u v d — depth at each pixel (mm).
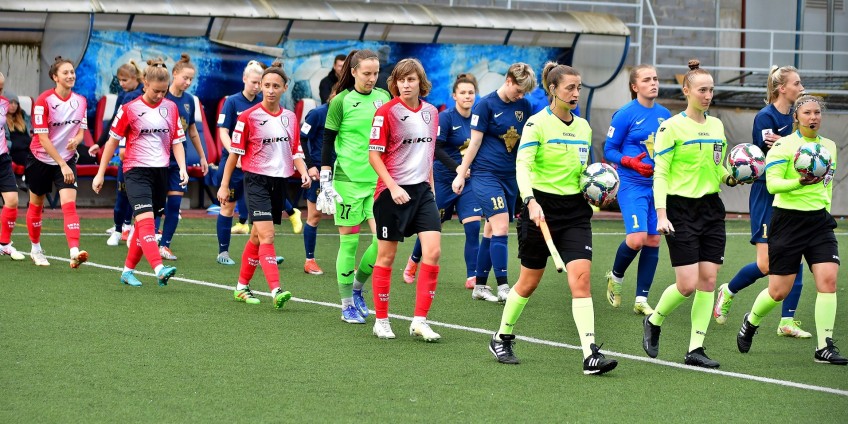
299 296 10992
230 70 20625
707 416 6496
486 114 10734
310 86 21156
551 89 7691
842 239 18500
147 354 7988
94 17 19594
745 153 8234
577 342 8898
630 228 10125
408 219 8648
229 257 13719
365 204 9422
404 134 8508
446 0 24969
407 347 8484
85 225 17234
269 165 10273
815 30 28344
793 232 8250
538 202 7660
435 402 6723
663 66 24625
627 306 11031
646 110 10133
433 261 8695
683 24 27078
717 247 8070
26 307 9852
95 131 19844
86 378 7203
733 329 9758
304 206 21625
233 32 20516
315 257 14297
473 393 6977
